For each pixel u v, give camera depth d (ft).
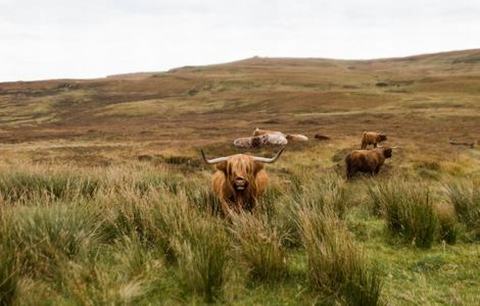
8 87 425.69
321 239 20.08
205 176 55.11
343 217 28.17
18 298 15.92
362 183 46.29
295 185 34.42
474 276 19.76
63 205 22.09
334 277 17.26
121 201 25.07
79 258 19.42
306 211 23.03
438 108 186.39
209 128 144.97
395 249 23.38
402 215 24.90
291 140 94.58
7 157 80.74
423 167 67.10
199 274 17.56
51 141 116.06
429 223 23.93
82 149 91.45
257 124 153.38
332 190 30.40
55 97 358.43
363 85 360.69
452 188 30.12
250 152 85.10
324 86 361.92
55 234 20.12
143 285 17.90
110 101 339.77
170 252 20.44
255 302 17.42
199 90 377.09
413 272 20.40
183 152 82.74
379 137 85.71
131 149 88.63
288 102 240.94
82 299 16.07
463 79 312.09
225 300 17.35
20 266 17.46
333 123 147.95
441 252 22.72
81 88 415.85
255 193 25.16
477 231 25.29
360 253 18.52
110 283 17.11
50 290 17.38
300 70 567.59
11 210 21.18
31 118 267.18
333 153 81.87
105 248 21.89
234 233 21.76
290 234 22.98
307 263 20.67
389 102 216.33
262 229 20.65
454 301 17.22
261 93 292.40
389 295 17.79
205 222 21.03
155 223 22.30
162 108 262.47
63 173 33.96
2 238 18.58
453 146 88.02
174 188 33.14
